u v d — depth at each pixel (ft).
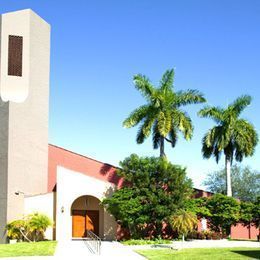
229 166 152.87
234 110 151.02
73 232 135.95
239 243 116.57
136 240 119.75
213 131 150.92
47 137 145.89
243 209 137.49
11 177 129.49
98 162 150.41
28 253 88.38
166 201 121.08
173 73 146.51
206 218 136.87
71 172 132.26
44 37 147.02
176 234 130.82
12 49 137.59
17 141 132.57
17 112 133.39
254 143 150.10
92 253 90.17
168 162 126.52
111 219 131.95
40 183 140.56
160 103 143.33
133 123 142.82
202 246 106.11
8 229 124.67
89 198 137.90
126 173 126.21
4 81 135.13
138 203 121.29
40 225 122.72
